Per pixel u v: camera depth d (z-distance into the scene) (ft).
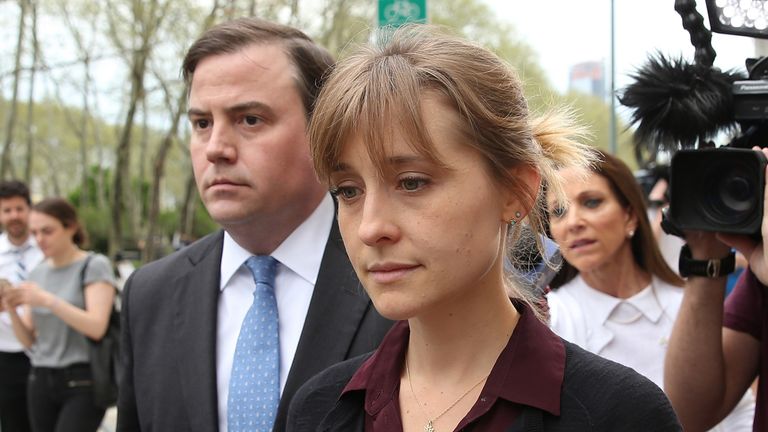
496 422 4.21
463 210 4.15
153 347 7.49
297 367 6.77
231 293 7.55
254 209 7.09
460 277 4.18
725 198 5.84
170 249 72.74
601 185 9.86
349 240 4.41
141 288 7.85
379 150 4.09
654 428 4.12
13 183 19.34
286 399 6.66
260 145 7.06
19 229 19.16
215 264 7.63
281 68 7.15
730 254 6.77
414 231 4.12
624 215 9.95
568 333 9.85
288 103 7.13
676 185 5.97
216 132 7.06
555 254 5.81
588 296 10.16
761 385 6.73
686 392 6.94
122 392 7.77
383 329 6.79
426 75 4.17
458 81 4.16
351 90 4.25
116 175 60.18
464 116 4.13
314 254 7.39
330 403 5.09
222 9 49.26
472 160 4.18
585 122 5.05
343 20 57.98
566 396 4.22
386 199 4.19
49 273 16.16
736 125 6.38
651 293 10.08
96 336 15.38
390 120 4.08
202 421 6.97
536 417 4.16
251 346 7.11
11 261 19.19
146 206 99.25
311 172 7.29
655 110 6.45
